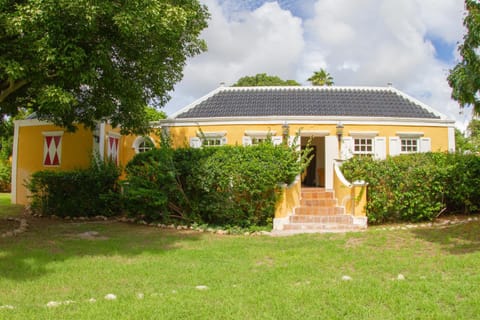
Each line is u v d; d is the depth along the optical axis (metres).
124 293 5.67
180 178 12.30
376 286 5.80
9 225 12.30
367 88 19.12
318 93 18.77
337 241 9.41
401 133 16.34
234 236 10.78
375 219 11.91
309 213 12.47
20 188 18.77
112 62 10.55
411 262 7.25
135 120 12.70
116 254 8.37
